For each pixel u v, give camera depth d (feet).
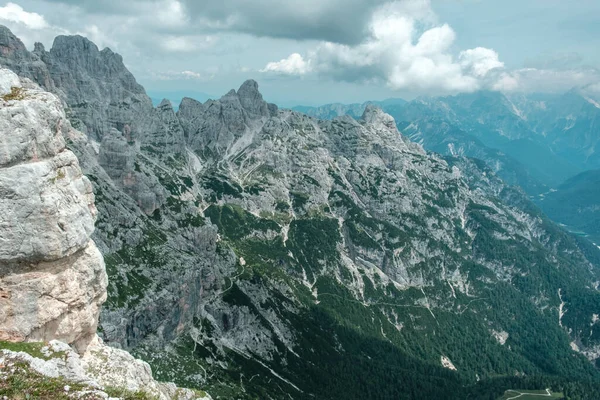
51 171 164.04
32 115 159.53
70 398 137.18
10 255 151.12
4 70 174.50
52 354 153.28
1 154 149.79
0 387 131.13
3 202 149.38
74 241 165.27
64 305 165.58
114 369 182.29
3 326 152.87
